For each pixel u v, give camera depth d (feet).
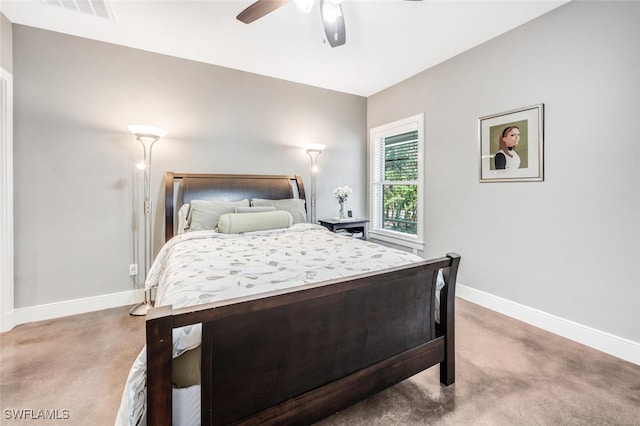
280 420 3.55
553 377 5.62
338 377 4.05
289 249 6.43
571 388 5.30
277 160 11.75
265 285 4.11
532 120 7.70
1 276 7.40
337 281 3.78
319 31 8.16
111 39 8.59
